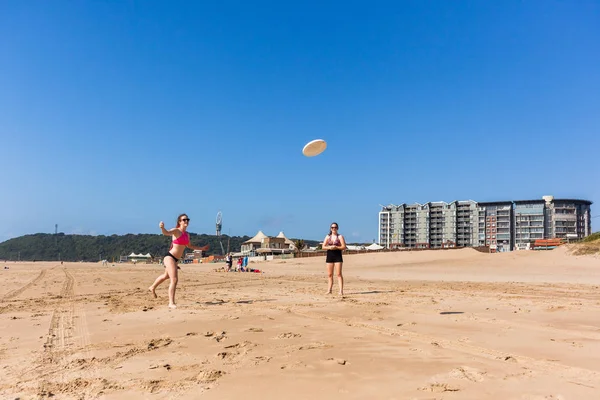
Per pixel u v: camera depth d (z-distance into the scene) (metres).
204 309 8.77
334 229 11.45
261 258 65.88
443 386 3.75
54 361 5.02
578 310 8.09
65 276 26.00
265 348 5.31
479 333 6.03
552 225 126.56
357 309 8.48
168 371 4.45
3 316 8.55
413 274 24.56
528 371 4.18
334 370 4.31
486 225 130.50
